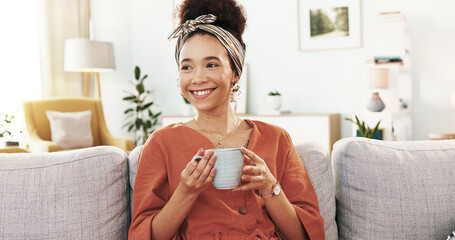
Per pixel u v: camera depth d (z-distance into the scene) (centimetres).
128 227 118
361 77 440
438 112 414
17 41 444
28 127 402
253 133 112
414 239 112
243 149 88
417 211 112
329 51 451
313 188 113
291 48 467
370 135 325
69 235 106
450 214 113
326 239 115
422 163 117
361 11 437
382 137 328
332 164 130
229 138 112
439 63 412
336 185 126
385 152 119
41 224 105
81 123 414
